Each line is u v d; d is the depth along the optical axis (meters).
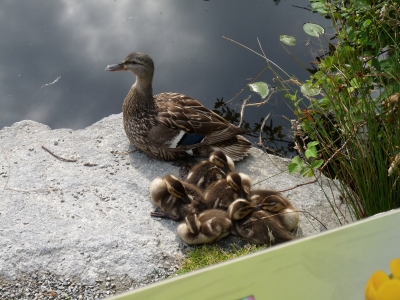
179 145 2.43
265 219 2.15
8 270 2.04
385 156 2.11
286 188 2.37
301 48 2.95
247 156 2.51
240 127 2.57
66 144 2.50
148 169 2.43
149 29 3.15
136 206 2.27
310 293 0.95
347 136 2.12
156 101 2.50
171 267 2.10
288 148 2.66
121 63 2.46
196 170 2.36
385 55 2.39
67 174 2.36
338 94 2.12
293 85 2.78
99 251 2.10
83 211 2.22
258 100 2.83
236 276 0.94
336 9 2.44
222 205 2.25
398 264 0.99
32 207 2.21
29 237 2.11
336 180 2.42
